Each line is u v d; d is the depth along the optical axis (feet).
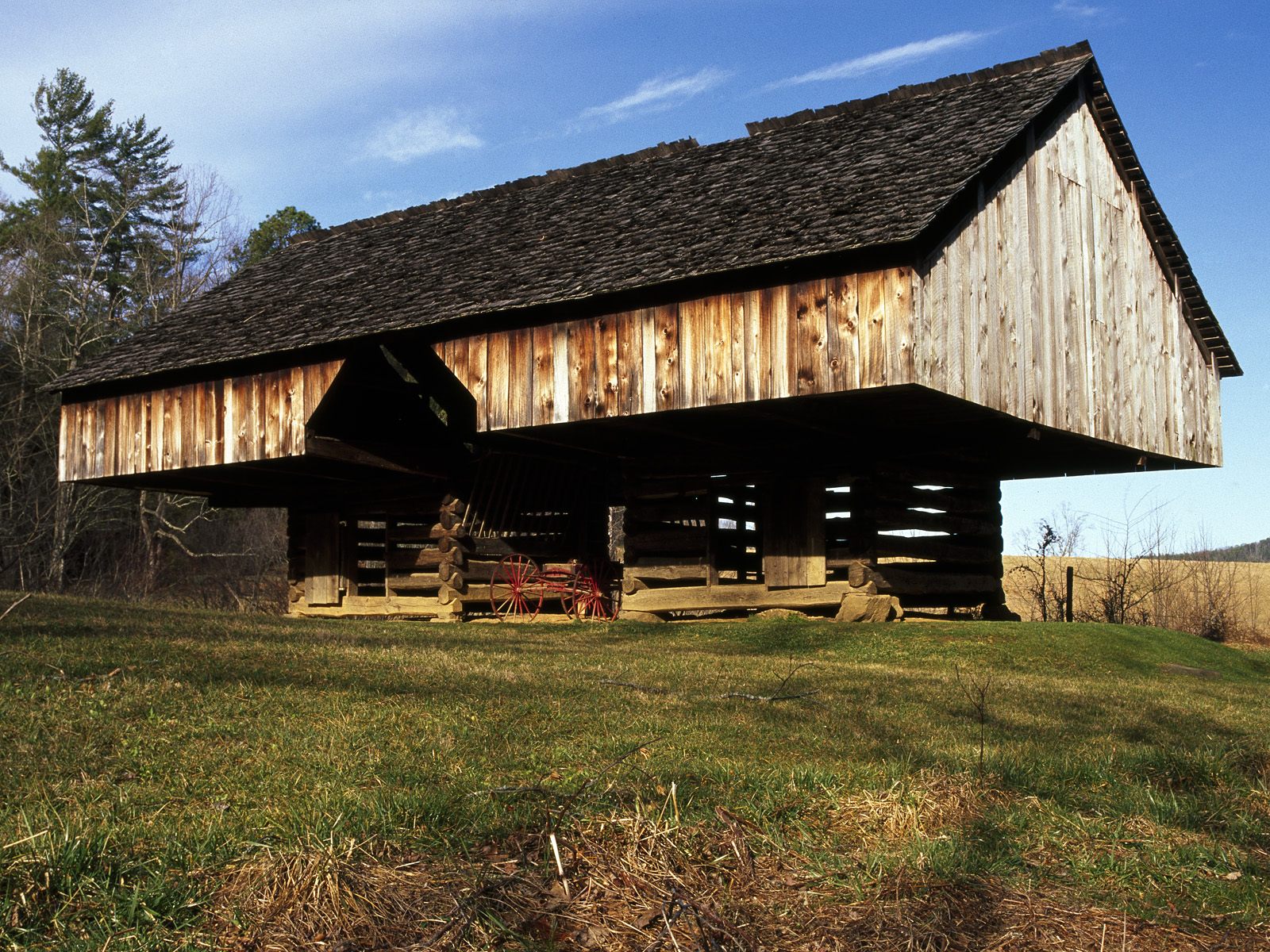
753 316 45.52
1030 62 55.57
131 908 14.37
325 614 70.49
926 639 48.98
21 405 116.88
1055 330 52.85
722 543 59.88
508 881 15.56
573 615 62.23
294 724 25.09
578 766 22.16
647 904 15.42
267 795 19.49
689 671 37.52
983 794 20.90
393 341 55.62
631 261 49.52
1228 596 86.33
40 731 23.38
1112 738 29.58
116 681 28.76
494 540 65.41
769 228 46.52
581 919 14.99
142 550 129.59
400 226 73.87
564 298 48.93
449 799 18.69
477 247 61.72
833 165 51.29
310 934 14.19
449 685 31.27
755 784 20.74
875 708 31.63
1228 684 45.85
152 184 171.63
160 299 141.79
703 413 48.14
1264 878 17.83
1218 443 71.31
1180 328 67.05
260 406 59.93
